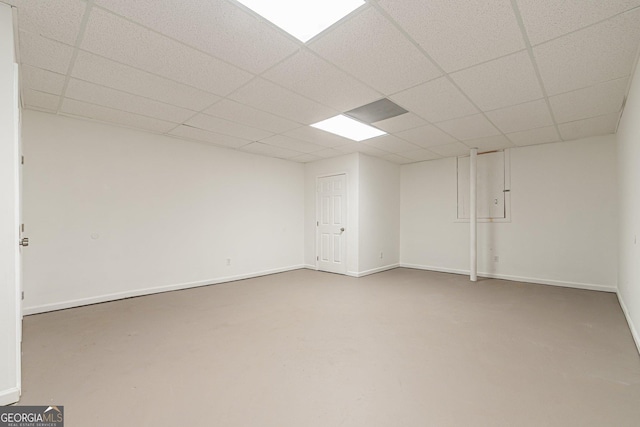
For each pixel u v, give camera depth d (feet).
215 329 9.45
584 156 14.74
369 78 8.46
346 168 18.54
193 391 6.08
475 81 8.64
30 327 9.53
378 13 5.83
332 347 8.16
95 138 12.30
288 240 20.03
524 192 16.48
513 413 5.40
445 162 19.58
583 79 8.50
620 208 12.23
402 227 21.54
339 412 5.45
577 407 5.56
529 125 12.65
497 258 17.43
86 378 6.54
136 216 13.38
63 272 11.51
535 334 9.04
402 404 5.68
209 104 10.41
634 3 5.47
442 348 8.09
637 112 7.93
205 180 15.80
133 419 5.22
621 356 7.57
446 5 5.59
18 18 5.94
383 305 12.06
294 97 9.78
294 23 6.16
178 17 5.95
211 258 15.98
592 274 14.51
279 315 10.81
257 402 5.74
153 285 13.88
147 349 7.98
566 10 5.70
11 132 5.75
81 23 6.12
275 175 19.30
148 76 8.39
